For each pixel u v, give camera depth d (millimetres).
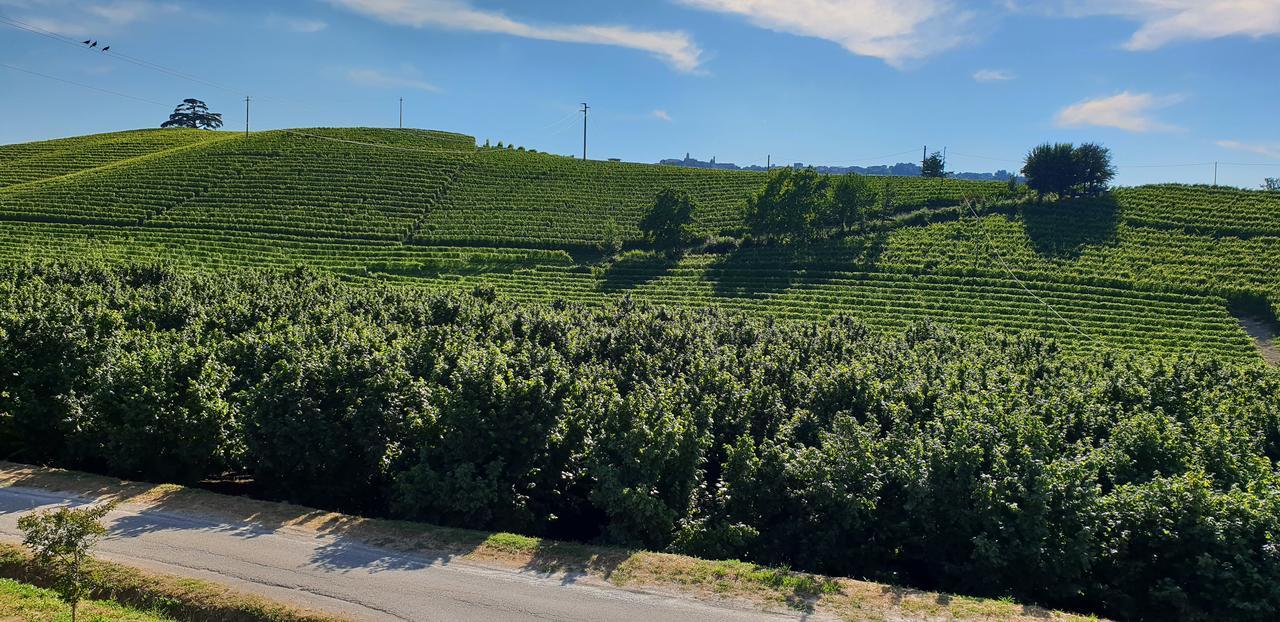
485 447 25156
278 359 31656
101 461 30125
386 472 26062
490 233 102500
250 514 23656
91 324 36062
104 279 56312
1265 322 74562
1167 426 26984
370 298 52406
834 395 31000
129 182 110250
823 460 24031
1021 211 104062
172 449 27312
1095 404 31562
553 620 17672
